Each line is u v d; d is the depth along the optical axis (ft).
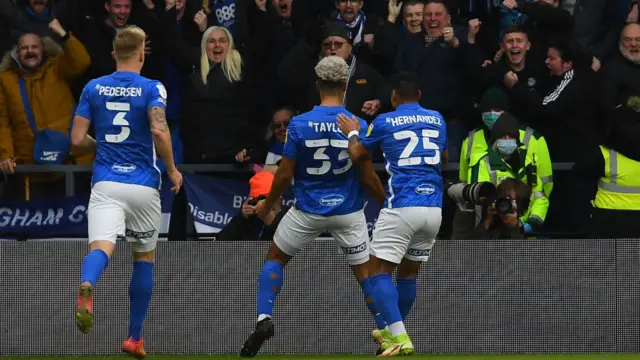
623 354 95.50
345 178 82.79
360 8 111.65
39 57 108.27
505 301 97.55
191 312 96.99
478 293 97.45
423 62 110.42
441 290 97.50
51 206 104.42
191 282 96.99
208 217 105.81
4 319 96.73
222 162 107.55
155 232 80.84
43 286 96.84
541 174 103.19
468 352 97.19
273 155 107.55
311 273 96.99
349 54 108.58
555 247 97.55
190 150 108.17
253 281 97.14
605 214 103.24
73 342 96.63
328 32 107.65
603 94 106.63
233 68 107.55
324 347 96.89
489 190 95.91
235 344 96.84
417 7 110.93
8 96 107.76
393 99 85.56
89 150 81.00
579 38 116.16
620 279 97.50
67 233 104.27
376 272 83.46
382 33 110.52
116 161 78.13
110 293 96.53
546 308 97.55
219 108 107.14
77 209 104.42
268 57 111.65
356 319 96.99
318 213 81.97
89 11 111.45
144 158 78.79
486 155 101.55
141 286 81.71
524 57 108.37
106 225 76.74
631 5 115.03
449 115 110.52
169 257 96.99
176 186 79.61
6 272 96.84
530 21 110.93
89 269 74.59
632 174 102.53
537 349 97.40
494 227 96.78
